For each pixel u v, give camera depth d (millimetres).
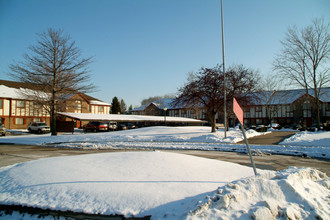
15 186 5387
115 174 5789
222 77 25703
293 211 4016
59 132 40406
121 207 4234
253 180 4652
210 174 6195
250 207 3994
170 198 4504
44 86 26875
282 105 55031
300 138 21922
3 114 43125
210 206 3943
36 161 7637
